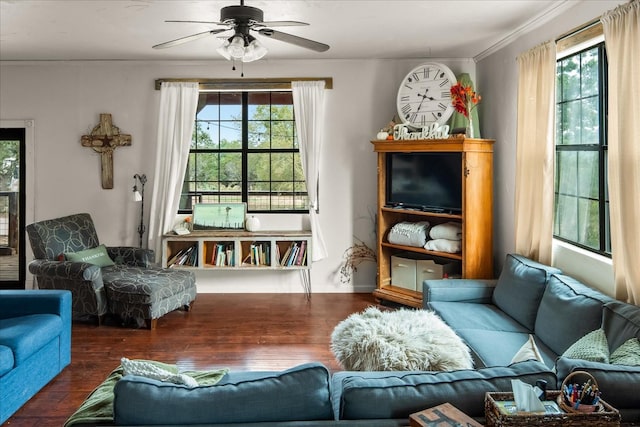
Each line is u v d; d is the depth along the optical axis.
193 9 3.91
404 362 2.66
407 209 5.30
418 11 4.00
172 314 5.18
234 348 4.21
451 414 1.59
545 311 3.28
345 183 6.00
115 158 5.98
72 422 1.72
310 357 4.02
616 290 2.97
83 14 4.05
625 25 2.85
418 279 5.33
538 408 1.61
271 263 5.70
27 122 5.91
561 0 3.71
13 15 4.07
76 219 5.42
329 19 4.22
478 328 3.49
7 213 6.04
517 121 4.38
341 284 6.08
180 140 5.82
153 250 5.86
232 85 5.89
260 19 3.05
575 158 3.85
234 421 1.68
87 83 5.91
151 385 1.72
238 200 6.10
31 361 3.27
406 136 5.15
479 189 4.76
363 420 1.67
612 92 2.96
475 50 5.39
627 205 2.85
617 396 1.78
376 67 5.91
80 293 4.74
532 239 4.12
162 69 5.91
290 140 6.07
